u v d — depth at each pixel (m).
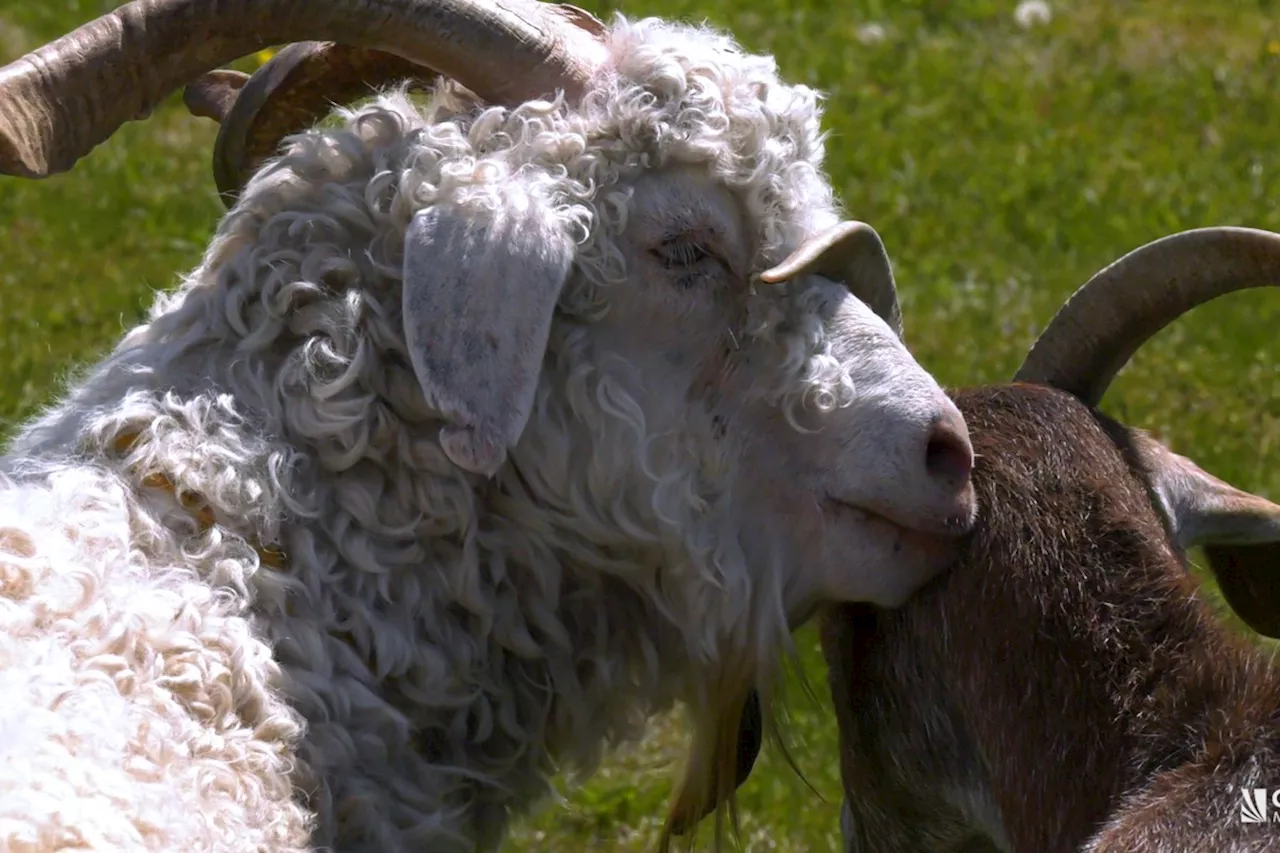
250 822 4.89
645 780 8.30
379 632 5.40
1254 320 12.67
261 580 5.27
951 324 12.34
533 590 5.68
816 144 5.86
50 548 5.03
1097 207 14.99
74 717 4.68
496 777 5.75
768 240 5.69
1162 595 5.61
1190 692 5.43
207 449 5.34
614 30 5.89
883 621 5.96
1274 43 20.45
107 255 13.35
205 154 15.82
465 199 5.27
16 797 4.40
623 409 5.56
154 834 4.55
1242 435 10.78
